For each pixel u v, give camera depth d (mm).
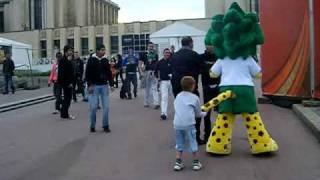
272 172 6844
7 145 9672
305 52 13547
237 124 11102
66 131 11281
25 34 79562
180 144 7176
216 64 7984
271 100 15039
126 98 19891
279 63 14438
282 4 14172
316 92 13320
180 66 8680
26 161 8117
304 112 11367
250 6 60719
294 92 13906
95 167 7504
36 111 16547
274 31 14555
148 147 8930
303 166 7148
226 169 7082
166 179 6648
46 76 33062
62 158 8250
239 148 8516
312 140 9086
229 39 7746
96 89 10867
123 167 7438
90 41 74812
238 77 7738
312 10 13305
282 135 9688
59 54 14430
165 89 12914
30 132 11367
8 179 6953
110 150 8781
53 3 87438
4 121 13820
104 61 10867
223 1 67250
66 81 13688
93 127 10969
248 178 6555
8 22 91375
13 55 31828
